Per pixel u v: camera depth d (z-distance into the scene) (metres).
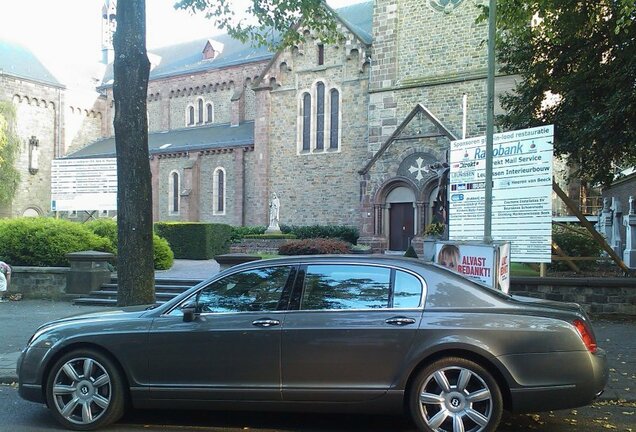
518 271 16.05
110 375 5.58
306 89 34.12
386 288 5.38
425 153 27.86
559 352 4.96
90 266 15.45
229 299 5.62
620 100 11.66
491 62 8.73
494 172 11.34
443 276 5.36
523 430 5.53
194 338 5.44
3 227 16.69
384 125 30.23
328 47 33.22
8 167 41.47
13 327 11.33
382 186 29.05
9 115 41.62
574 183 26.55
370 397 5.13
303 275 5.57
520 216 10.92
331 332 5.22
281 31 13.01
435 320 5.12
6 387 7.38
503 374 4.95
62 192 22.36
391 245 29.16
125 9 8.33
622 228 24.62
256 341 5.32
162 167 40.94
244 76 41.72
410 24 29.78
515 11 12.32
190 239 27.80
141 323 5.61
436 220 21.61
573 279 12.01
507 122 16.02
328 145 33.28
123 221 8.36
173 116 45.53
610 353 8.55
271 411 5.75
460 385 5.02
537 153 10.69
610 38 12.26
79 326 5.73
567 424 5.71
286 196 34.59
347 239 31.27
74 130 50.19
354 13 38.31
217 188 38.44
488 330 5.02
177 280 15.78
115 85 8.41
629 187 24.05
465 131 26.69
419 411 5.05
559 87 14.23
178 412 6.23
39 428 5.69
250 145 36.62
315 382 5.23
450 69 28.58
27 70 47.59
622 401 6.45
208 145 38.38
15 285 15.85
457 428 4.97
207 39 47.75
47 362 5.66
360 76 32.12
